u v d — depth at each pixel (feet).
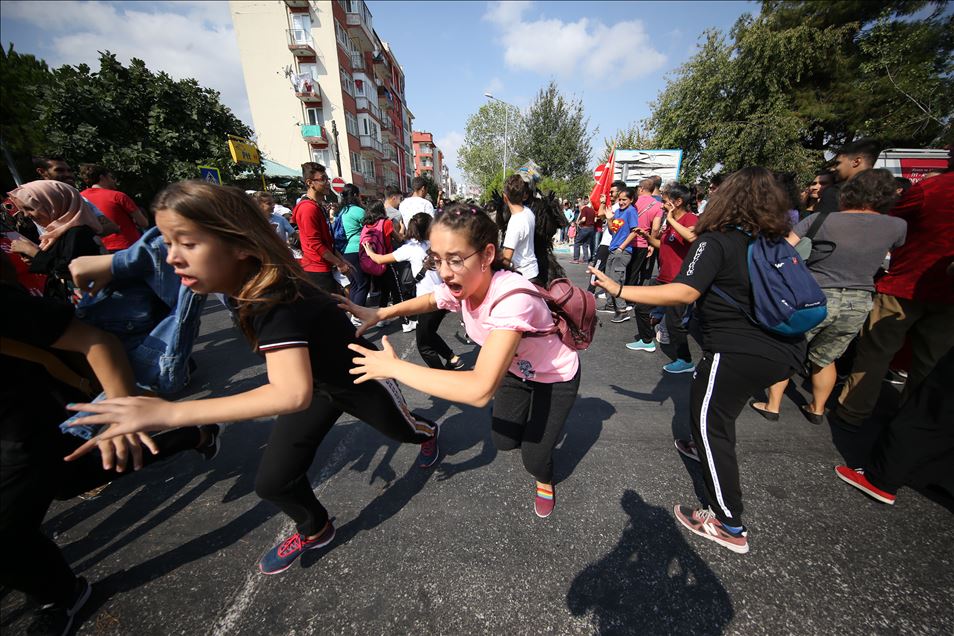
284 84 74.69
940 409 5.63
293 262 4.07
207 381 11.62
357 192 16.35
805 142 49.47
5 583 4.14
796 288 4.61
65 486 4.62
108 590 5.19
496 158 123.54
